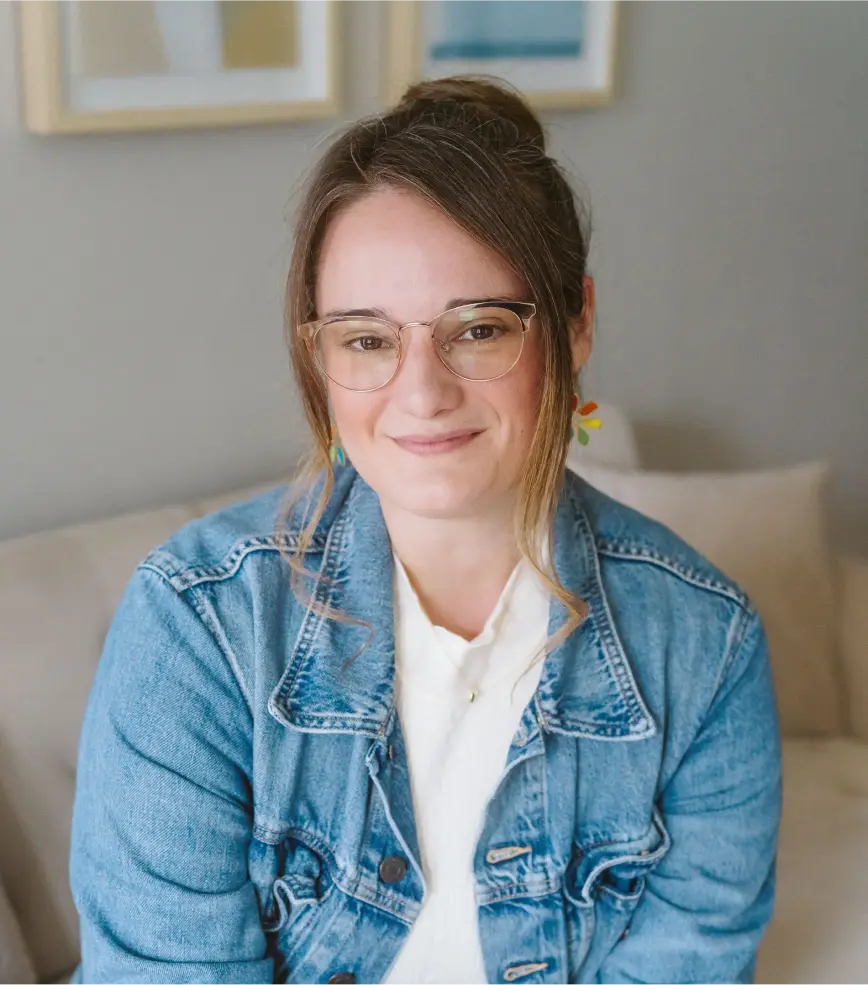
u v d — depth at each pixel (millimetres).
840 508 2957
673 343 2471
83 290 1591
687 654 1168
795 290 2666
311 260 1014
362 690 1060
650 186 2303
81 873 1030
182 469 1771
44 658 1344
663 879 1181
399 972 1109
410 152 951
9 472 1589
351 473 1152
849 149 2650
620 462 1998
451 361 966
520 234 955
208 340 1743
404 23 1802
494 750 1096
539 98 2012
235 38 1618
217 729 1029
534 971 1124
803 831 1619
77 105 1488
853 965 1395
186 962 1011
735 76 2371
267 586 1065
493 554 1078
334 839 1070
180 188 1652
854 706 1896
